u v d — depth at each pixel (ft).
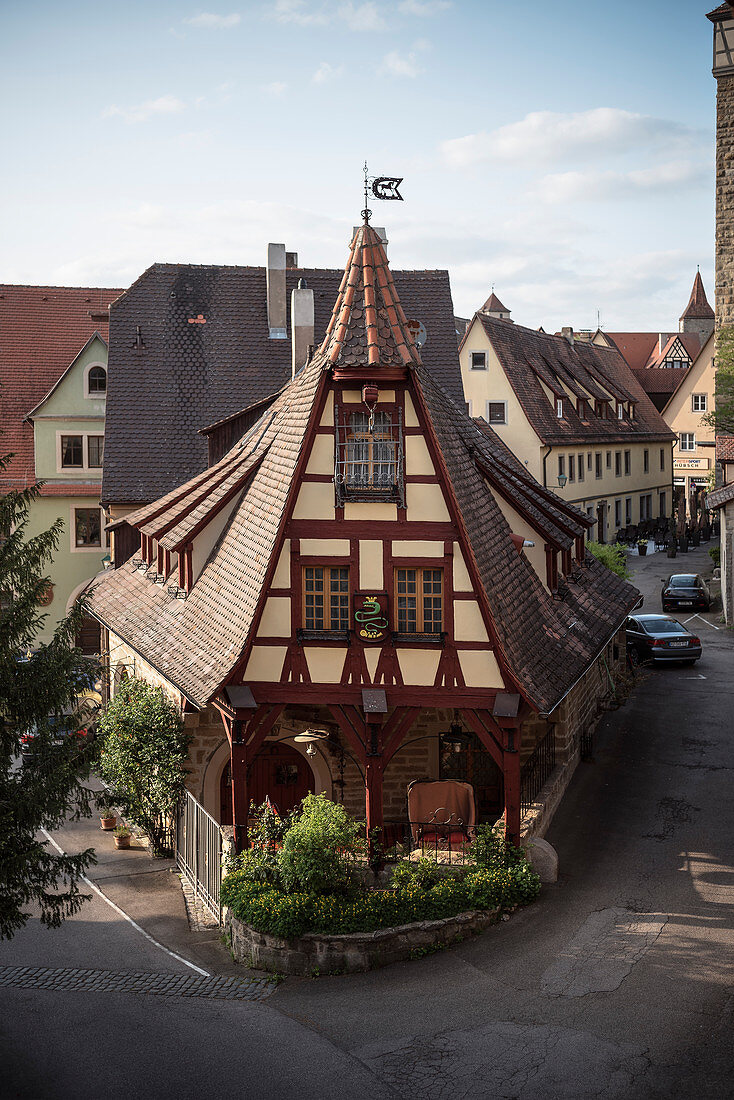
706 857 60.18
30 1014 47.88
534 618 67.10
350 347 60.03
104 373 132.05
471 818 63.93
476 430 87.76
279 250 113.60
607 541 216.54
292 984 50.26
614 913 53.72
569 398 207.21
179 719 70.38
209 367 109.81
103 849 73.97
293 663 60.03
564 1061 40.88
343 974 50.88
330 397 60.08
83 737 53.31
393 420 59.72
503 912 54.34
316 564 59.82
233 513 71.26
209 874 61.77
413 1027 44.47
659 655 108.47
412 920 52.37
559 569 82.79
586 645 72.13
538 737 73.15
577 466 201.87
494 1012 45.11
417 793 64.44
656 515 242.37
